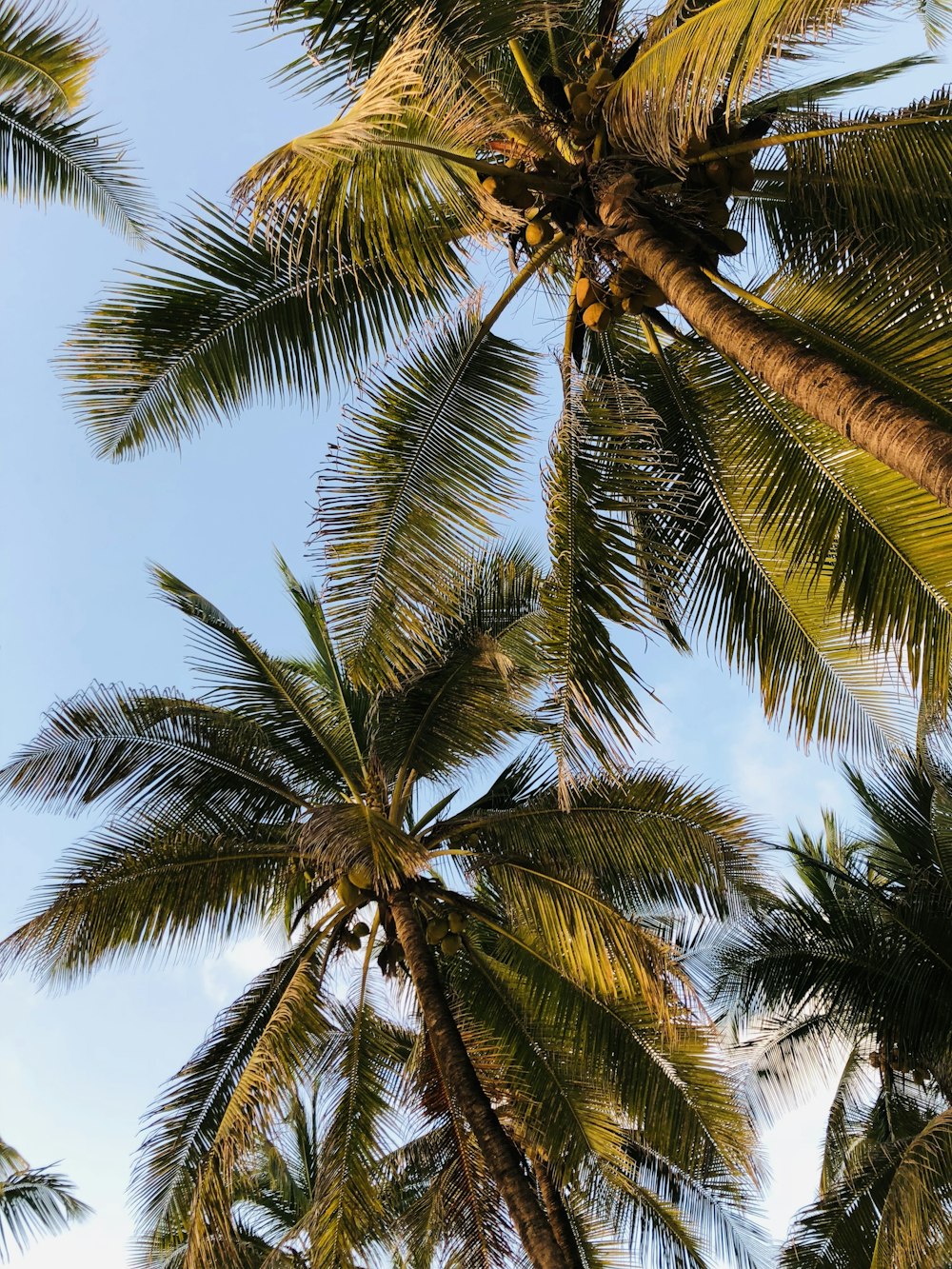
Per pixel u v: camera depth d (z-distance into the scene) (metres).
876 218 6.83
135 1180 9.76
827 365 5.25
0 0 11.06
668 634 7.56
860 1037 13.95
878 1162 13.10
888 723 7.38
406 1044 12.33
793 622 7.74
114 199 11.45
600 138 6.50
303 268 7.62
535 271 7.29
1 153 11.40
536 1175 12.27
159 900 10.54
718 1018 13.66
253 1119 8.73
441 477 7.32
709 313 5.81
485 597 11.37
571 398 6.76
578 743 6.39
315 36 6.52
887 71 8.09
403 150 5.87
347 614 7.04
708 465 7.93
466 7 6.37
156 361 7.76
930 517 6.76
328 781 11.95
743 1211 11.38
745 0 5.21
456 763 11.63
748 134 6.60
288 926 11.62
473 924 12.22
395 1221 12.33
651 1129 10.41
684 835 10.47
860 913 13.73
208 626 11.62
